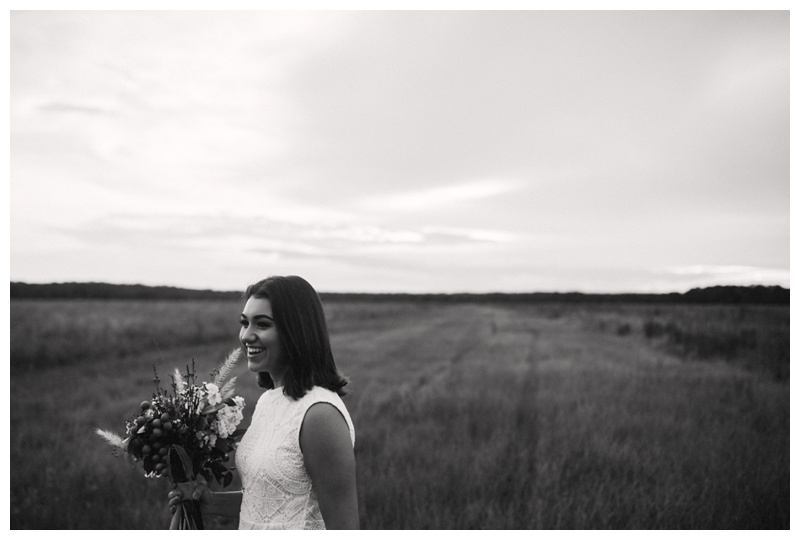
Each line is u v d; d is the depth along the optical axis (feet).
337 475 6.05
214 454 7.22
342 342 79.10
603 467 18.98
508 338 81.92
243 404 7.48
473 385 38.99
